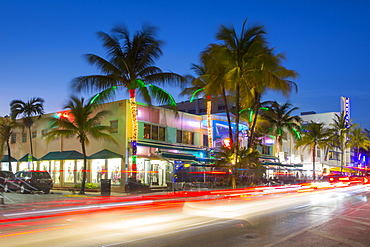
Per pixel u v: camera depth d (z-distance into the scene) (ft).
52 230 33.12
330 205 55.42
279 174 135.85
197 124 113.29
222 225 35.73
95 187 92.73
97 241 27.86
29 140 119.44
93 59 82.38
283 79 99.71
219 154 95.96
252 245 26.45
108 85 84.84
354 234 30.99
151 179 98.02
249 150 95.09
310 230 32.81
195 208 50.49
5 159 125.08
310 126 167.43
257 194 79.51
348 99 247.91
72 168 106.01
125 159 92.02
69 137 107.45
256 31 87.92
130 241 27.86
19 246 26.02
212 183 89.20
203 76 96.63
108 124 97.14
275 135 154.30
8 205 57.21
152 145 93.91
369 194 81.35
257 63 86.53
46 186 86.22
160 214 44.65
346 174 142.72
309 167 190.19
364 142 244.42
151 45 85.05
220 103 170.81
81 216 43.16
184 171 97.40
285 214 44.34
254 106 120.26
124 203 56.18
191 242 27.45
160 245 26.40
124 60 82.69
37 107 115.75
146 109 97.55
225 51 86.07
